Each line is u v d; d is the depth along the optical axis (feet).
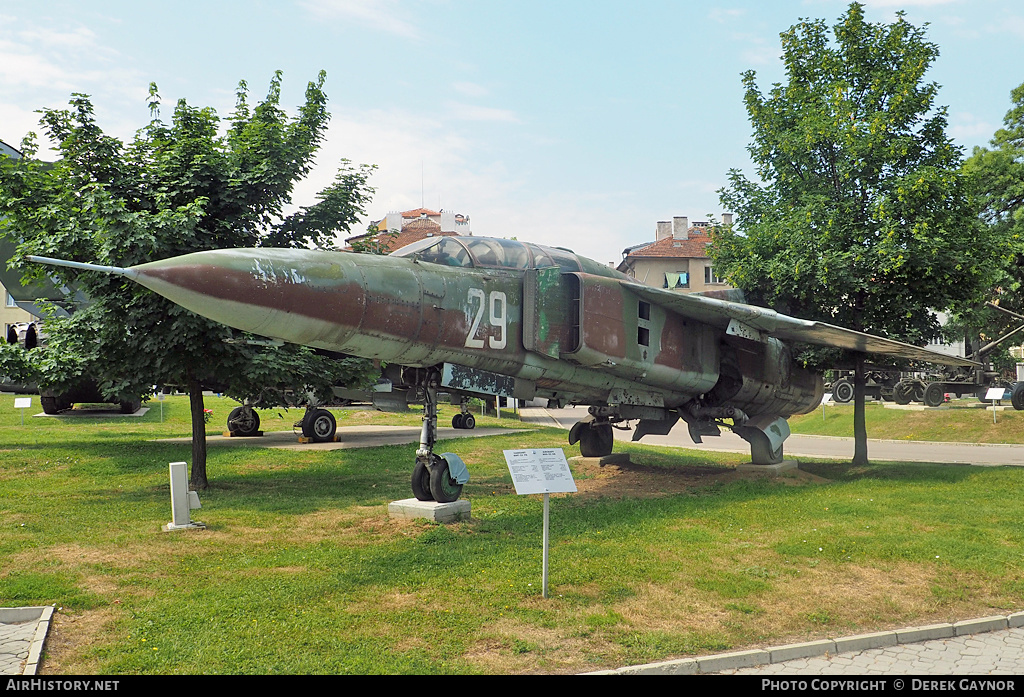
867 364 52.65
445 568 24.94
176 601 21.40
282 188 40.37
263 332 25.58
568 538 29.14
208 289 23.38
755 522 32.14
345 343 27.63
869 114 46.50
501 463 50.67
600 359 35.81
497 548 27.43
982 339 91.30
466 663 17.83
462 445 59.47
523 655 18.40
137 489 39.17
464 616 20.66
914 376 94.58
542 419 117.19
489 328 32.37
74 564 24.72
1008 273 73.77
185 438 64.08
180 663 17.42
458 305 30.99
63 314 49.67
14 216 36.04
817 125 45.19
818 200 44.83
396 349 29.27
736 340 46.39
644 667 17.83
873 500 36.47
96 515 32.42
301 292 25.46
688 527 31.30
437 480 32.01
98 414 83.30
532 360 34.73
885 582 24.22
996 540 28.96
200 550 26.78
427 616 20.61
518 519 32.35
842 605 22.26
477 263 33.45
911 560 26.25
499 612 20.99
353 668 17.31
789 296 48.55
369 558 25.95
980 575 24.88
